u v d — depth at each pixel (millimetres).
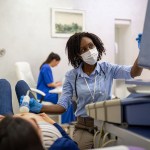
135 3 5031
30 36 4441
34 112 1506
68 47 1665
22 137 586
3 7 4281
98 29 4801
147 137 766
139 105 861
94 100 1601
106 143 1111
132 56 5070
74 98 1740
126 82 967
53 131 1051
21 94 1852
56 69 4570
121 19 4973
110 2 4859
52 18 4512
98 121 1132
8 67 4344
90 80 1639
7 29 4316
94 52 1597
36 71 4496
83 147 1532
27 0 4398
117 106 896
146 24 857
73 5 4637
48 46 4535
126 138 870
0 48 4289
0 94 2076
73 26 4637
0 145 579
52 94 3807
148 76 3793
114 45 4941
